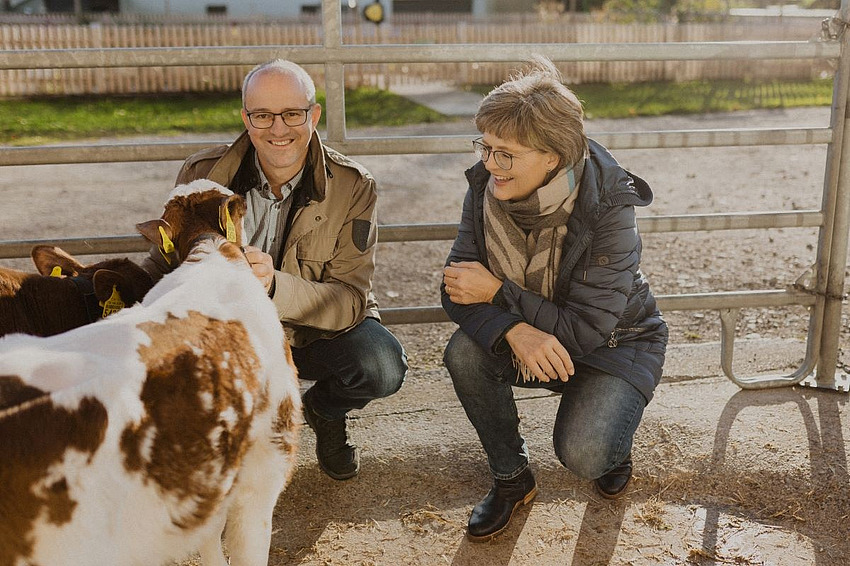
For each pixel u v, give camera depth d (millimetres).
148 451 1737
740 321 4668
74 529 1598
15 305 2346
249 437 2045
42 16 23438
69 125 11922
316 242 2850
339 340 2900
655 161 9969
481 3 28078
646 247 6133
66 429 1581
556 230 2684
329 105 3359
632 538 2816
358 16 23047
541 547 2771
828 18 3510
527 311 2691
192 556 2707
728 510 2959
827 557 2725
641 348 2828
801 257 5859
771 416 3459
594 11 25578
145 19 24031
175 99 15617
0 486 1506
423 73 17953
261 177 2846
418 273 5582
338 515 2924
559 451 2701
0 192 8133
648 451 3211
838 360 4059
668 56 3479
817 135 3566
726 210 7336
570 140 2533
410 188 8391
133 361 1771
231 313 2086
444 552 2750
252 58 3248
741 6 30359
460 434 3354
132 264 2615
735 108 14266
